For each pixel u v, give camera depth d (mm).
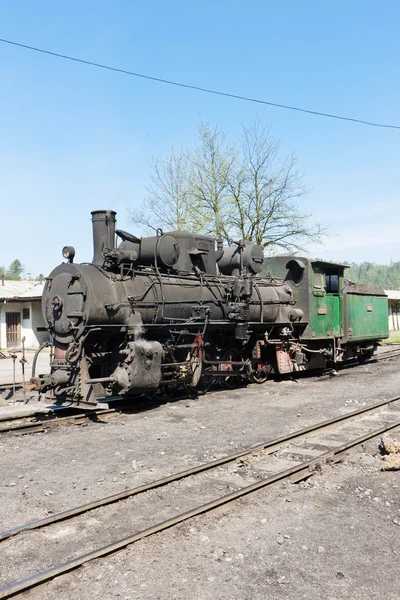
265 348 14250
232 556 4355
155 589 3875
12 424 9219
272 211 26625
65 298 9898
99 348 10125
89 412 9836
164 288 10922
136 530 4832
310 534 4766
